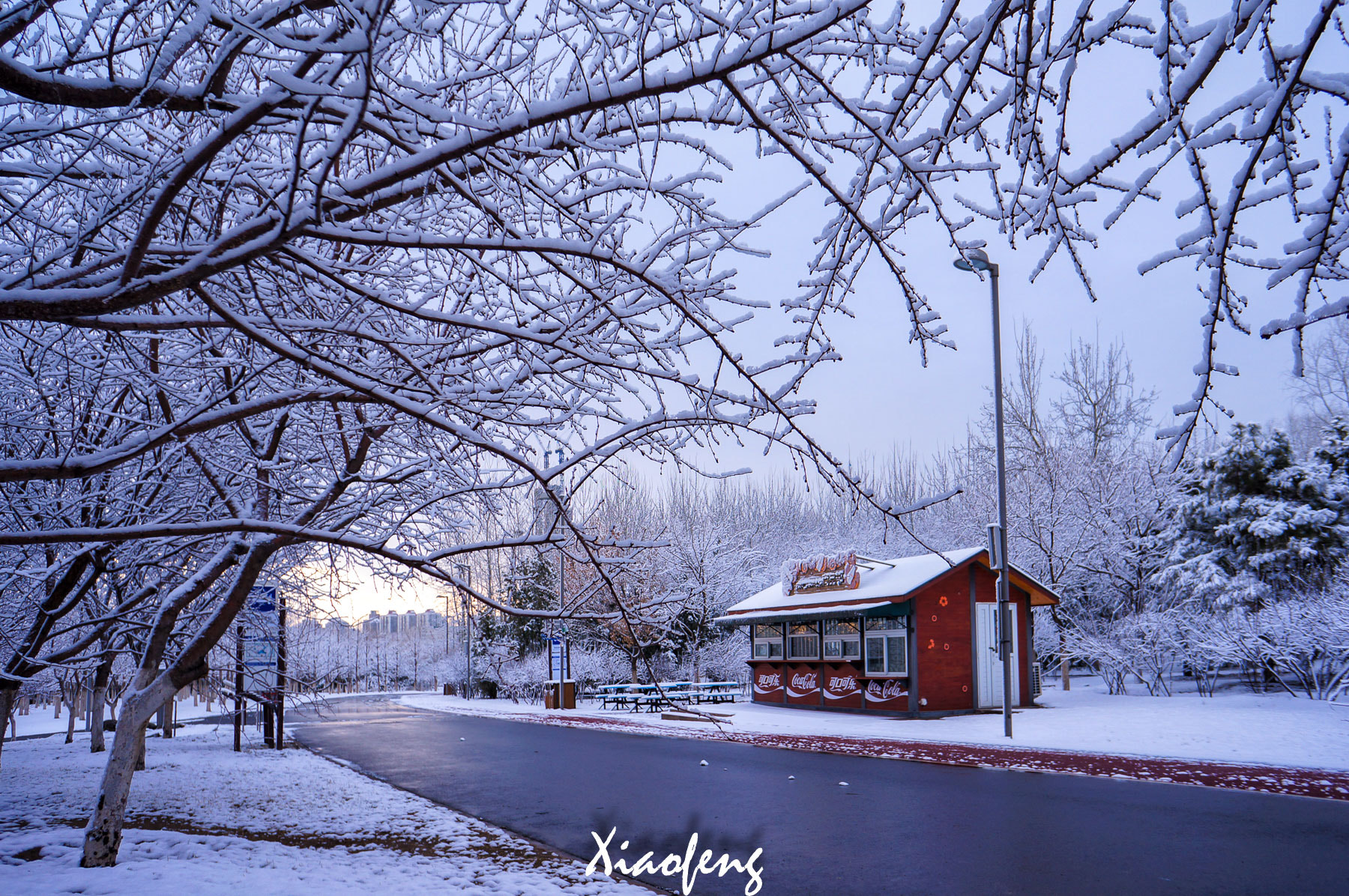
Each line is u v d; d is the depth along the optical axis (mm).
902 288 3678
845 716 22438
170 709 24172
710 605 35875
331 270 4234
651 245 4480
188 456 7230
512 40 4020
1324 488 26047
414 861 7750
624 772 14234
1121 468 31641
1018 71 2725
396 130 3988
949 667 21688
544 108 3404
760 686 27844
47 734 29734
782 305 3914
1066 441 35469
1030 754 13922
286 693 12172
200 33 3225
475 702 42250
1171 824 8664
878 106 3412
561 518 5105
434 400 5055
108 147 4246
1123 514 30312
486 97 4352
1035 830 8617
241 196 5387
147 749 19906
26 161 4688
